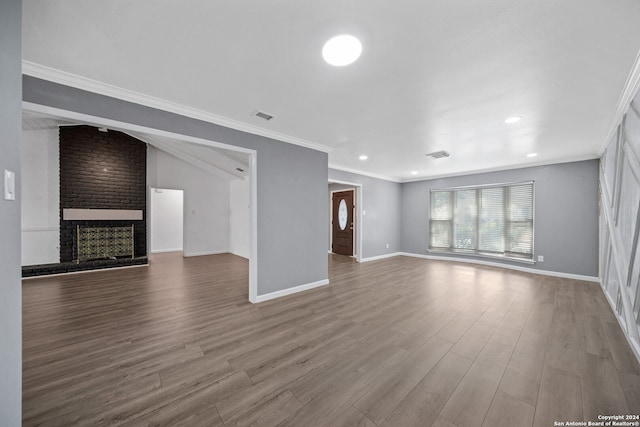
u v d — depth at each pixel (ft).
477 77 6.07
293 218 11.43
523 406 4.70
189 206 22.02
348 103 7.59
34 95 5.86
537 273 15.20
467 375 5.61
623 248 8.47
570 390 5.13
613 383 5.34
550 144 11.42
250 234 10.16
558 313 9.13
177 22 4.42
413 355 6.41
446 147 12.17
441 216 20.35
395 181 22.20
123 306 9.76
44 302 10.20
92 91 6.57
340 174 17.58
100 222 16.72
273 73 6.06
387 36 4.70
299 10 4.13
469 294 11.31
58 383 5.30
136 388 5.16
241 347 6.79
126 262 16.85
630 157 7.50
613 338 7.30
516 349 6.69
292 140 11.11
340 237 23.06
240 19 4.34
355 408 4.65
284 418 4.42
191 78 6.31
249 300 10.37
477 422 4.33
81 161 15.98
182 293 11.41
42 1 3.87
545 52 5.09
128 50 5.23
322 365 5.99
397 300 10.52
